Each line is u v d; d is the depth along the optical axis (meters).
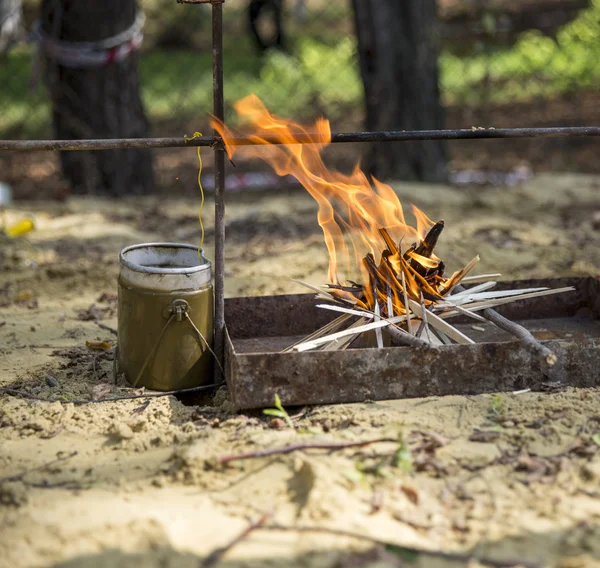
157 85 14.43
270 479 3.16
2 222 7.16
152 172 8.60
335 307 3.95
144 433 3.55
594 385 3.86
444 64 13.81
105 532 2.83
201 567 2.68
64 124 8.12
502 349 3.75
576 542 2.82
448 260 6.27
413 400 3.71
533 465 3.22
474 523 2.93
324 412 3.62
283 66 13.90
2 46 11.69
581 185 8.71
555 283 4.68
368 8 8.28
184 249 4.14
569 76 13.19
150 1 17.03
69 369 4.31
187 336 3.90
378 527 2.88
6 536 2.82
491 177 9.18
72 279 5.88
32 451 3.42
